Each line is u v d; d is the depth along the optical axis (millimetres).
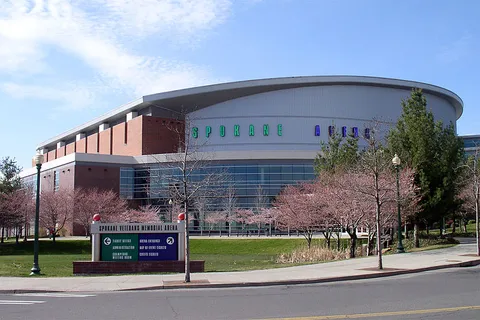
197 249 53219
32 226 81188
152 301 14234
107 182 83000
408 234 45000
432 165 34906
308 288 16672
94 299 14898
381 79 96812
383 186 28359
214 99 95625
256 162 81062
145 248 24250
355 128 94688
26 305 13703
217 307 12914
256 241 55031
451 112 115625
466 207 48312
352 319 10852
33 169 100812
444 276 19359
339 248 39656
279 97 95250
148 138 92812
